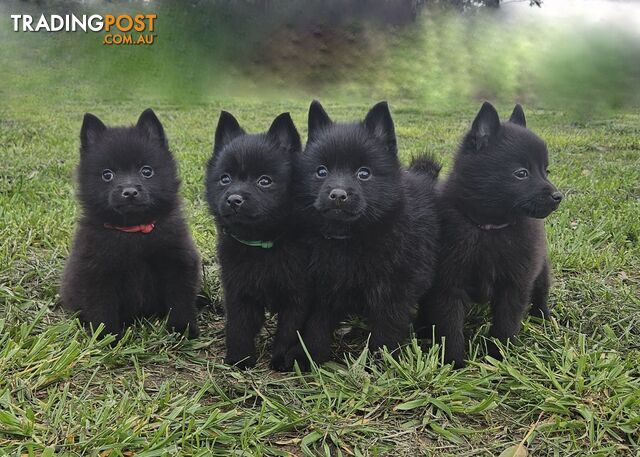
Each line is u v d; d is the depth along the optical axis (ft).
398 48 7.50
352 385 1.57
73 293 1.91
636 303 2.12
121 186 1.83
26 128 5.62
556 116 6.56
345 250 1.69
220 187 1.77
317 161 1.71
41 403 1.43
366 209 1.64
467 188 1.75
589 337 1.94
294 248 1.73
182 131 5.76
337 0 7.13
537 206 1.67
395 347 1.74
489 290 1.78
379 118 1.76
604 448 1.36
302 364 1.73
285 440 1.38
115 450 1.27
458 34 7.52
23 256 2.33
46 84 7.95
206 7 7.04
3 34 8.39
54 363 1.60
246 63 7.04
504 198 1.70
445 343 1.75
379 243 1.68
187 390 1.57
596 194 3.49
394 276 1.69
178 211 2.00
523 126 1.92
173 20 7.22
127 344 1.82
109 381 1.60
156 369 1.71
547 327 1.97
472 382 1.56
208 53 7.10
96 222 1.91
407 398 1.51
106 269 1.87
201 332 2.00
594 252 2.60
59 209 2.94
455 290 1.77
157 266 1.94
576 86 6.97
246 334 1.77
